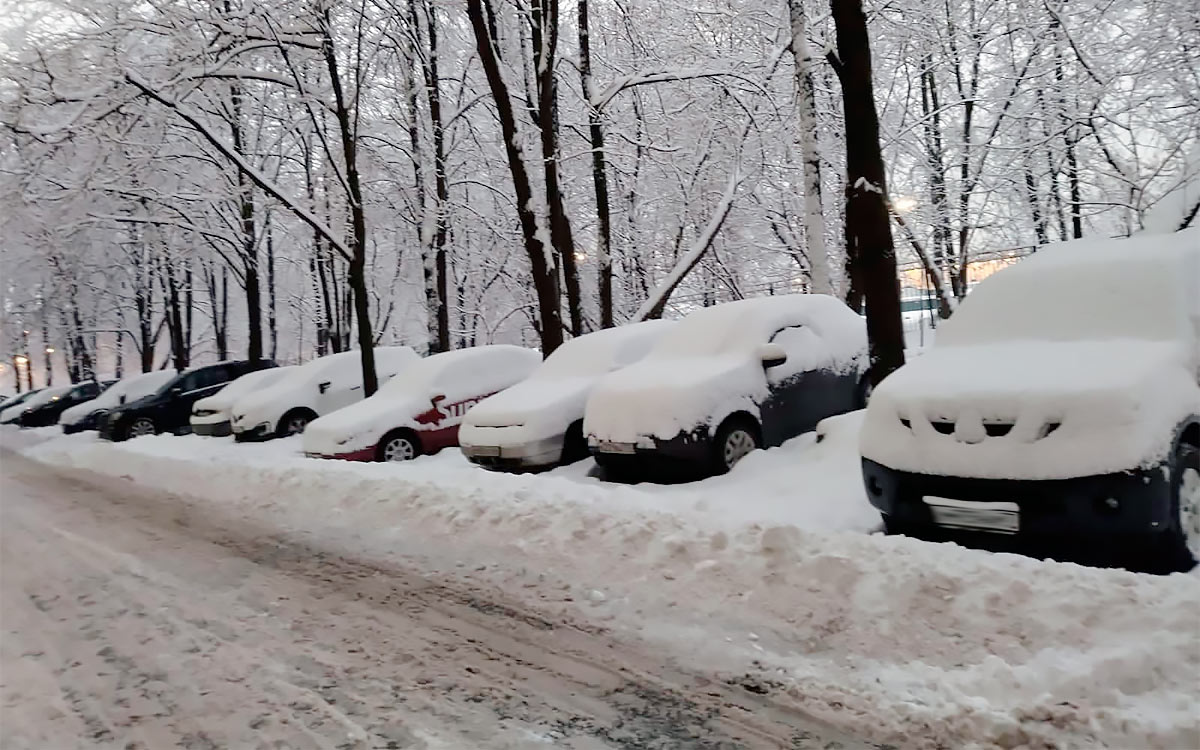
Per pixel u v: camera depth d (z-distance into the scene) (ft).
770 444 27.17
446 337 65.82
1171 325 17.07
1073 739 9.68
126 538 25.09
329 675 13.37
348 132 51.88
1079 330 17.93
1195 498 15.53
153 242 74.59
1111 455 14.46
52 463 48.47
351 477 28.86
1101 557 15.61
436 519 22.70
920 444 16.76
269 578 19.26
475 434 31.35
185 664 14.23
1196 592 12.23
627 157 62.08
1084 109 49.34
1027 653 11.79
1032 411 15.40
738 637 13.57
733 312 29.68
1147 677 10.62
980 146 57.21
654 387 26.22
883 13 52.03
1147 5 44.47
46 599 18.88
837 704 11.21
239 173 64.95
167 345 151.02
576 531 19.25
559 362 34.63
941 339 20.06
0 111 47.06
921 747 10.04
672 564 16.67
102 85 47.52
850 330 30.89
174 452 46.34
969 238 61.46
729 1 53.06
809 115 41.75
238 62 53.67
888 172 60.08
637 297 71.87
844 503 20.83
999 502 15.55
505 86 43.42
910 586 13.80
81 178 53.93
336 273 94.02
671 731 10.91
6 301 116.88
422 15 61.26
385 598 17.12
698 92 58.18
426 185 64.08
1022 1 51.08
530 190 43.62
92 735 11.78
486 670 13.19
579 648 13.79
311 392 51.29
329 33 50.67
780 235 67.87
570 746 10.67
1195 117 43.88
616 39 60.75
